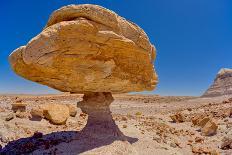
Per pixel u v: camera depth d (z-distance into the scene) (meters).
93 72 7.80
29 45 6.73
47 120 12.67
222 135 12.70
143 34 8.62
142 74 9.05
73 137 9.02
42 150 8.15
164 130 12.88
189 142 11.46
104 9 7.41
